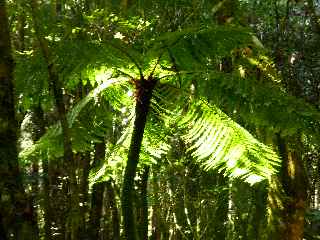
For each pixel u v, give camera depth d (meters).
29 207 2.05
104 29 5.58
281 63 7.67
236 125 2.99
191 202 10.41
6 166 2.03
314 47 7.83
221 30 2.55
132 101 3.22
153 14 6.75
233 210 10.39
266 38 7.78
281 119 2.60
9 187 2.01
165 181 11.39
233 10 4.43
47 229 9.54
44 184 9.59
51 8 4.41
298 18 8.12
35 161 3.04
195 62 2.76
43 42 2.46
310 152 8.47
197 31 2.54
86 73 2.88
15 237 1.97
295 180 4.39
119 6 6.57
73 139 3.10
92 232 8.36
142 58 2.56
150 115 3.18
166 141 3.37
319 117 2.51
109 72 2.90
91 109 3.26
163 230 11.65
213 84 2.75
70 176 2.49
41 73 2.66
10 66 2.13
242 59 3.95
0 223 1.97
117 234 9.94
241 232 9.98
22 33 5.87
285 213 4.44
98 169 3.45
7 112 2.09
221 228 10.86
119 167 3.23
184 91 2.94
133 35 5.73
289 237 4.45
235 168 2.94
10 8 3.77
